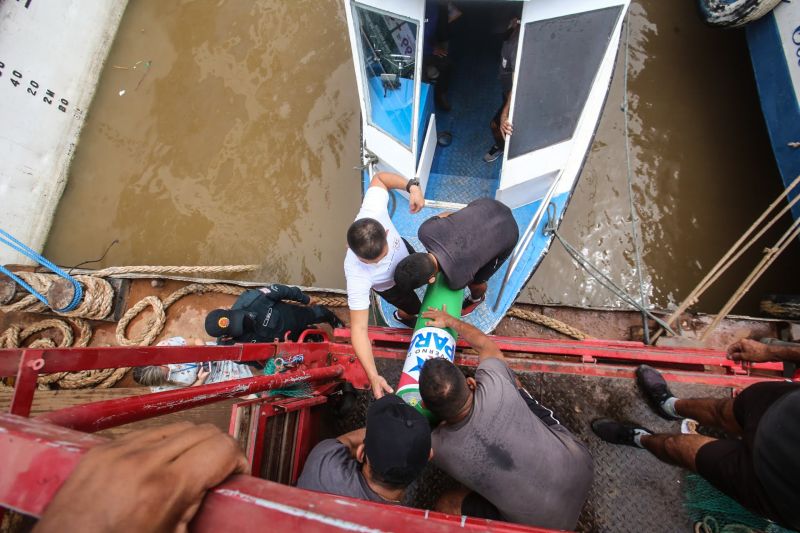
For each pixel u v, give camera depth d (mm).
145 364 1541
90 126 6207
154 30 6461
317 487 1854
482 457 1881
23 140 5461
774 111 4695
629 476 2615
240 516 731
